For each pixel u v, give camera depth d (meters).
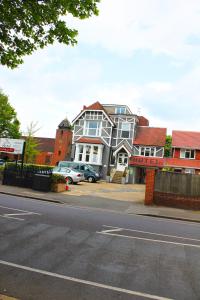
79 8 9.01
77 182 31.52
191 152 44.72
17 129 53.66
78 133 46.75
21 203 16.05
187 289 6.23
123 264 7.43
